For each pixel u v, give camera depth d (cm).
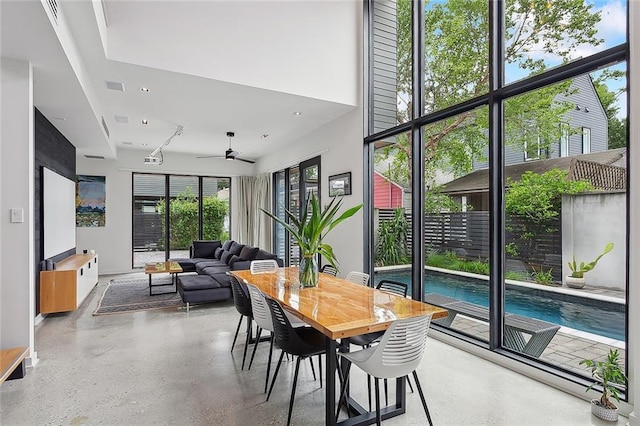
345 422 216
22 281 297
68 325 415
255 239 867
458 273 374
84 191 757
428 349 346
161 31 365
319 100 462
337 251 536
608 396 229
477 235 356
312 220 284
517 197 314
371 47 493
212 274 548
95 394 254
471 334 357
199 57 383
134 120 550
